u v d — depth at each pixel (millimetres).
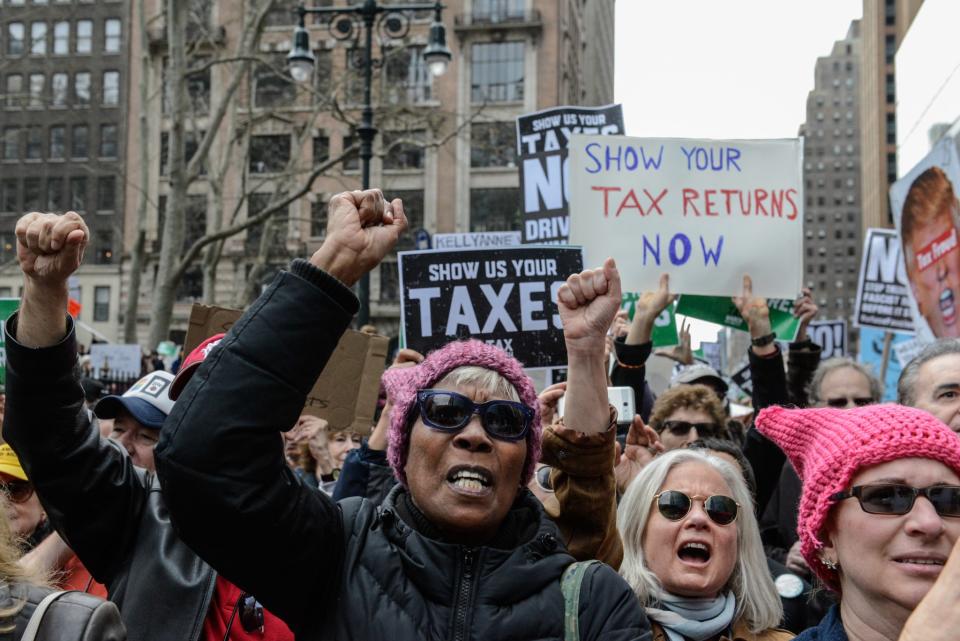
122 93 46656
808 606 3578
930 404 3633
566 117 8211
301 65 12945
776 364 5332
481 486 2154
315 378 2029
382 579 2102
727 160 5672
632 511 3141
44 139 47188
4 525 1896
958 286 5875
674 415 4551
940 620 1550
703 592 2992
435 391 2201
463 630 2039
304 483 2174
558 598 2111
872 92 70250
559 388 3232
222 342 2012
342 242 2057
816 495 2027
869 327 8711
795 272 5586
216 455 1932
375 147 26688
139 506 2619
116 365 15180
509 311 4902
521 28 39500
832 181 181000
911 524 1851
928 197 6363
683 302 5785
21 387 2262
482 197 39656
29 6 47188
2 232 47406
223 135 34812
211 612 2633
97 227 46562
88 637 1719
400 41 35844
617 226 5637
